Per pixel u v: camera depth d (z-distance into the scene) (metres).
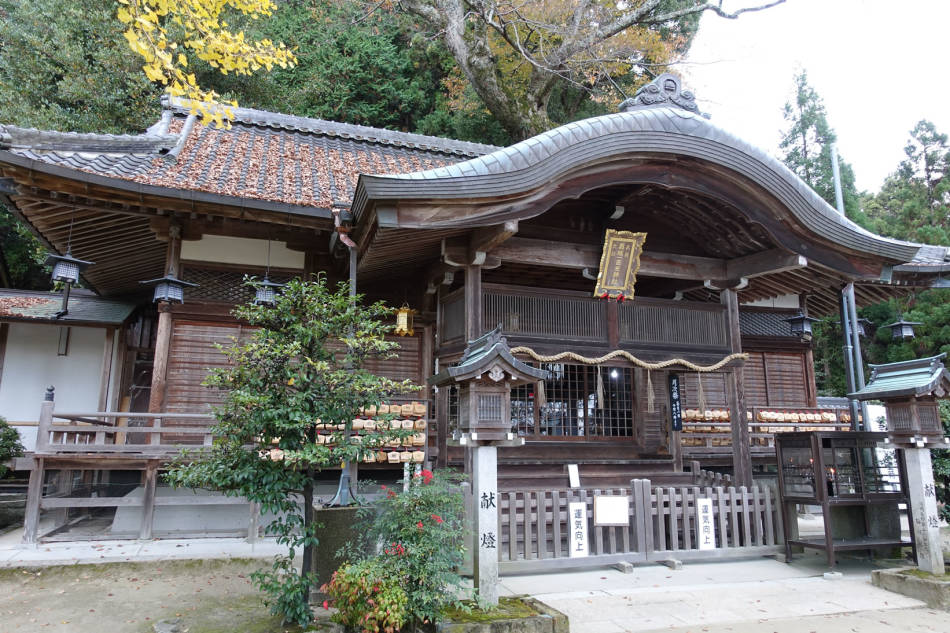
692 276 8.78
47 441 7.28
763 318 13.61
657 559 7.10
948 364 18.52
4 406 11.97
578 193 7.12
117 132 16.23
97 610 5.32
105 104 16.16
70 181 7.48
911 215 21.50
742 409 8.52
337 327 5.22
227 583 6.12
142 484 8.81
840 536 7.73
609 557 6.89
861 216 22.75
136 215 8.56
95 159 8.15
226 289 9.53
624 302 8.31
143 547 7.15
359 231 7.63
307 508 5.07
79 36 17.12
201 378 9.12
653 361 8.19
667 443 9.70
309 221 8.70
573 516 6.85
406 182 6.29
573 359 7.78
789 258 8.03
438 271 8.42
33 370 12.24
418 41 22.16
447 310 8.30
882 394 7.11
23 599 5.60
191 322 9.25
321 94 22.67
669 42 20.81
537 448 8.87
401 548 4.60
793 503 7.71
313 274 9.72
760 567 7.34
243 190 8.72
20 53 16.45
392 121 24.22
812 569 7.26
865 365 21.27
